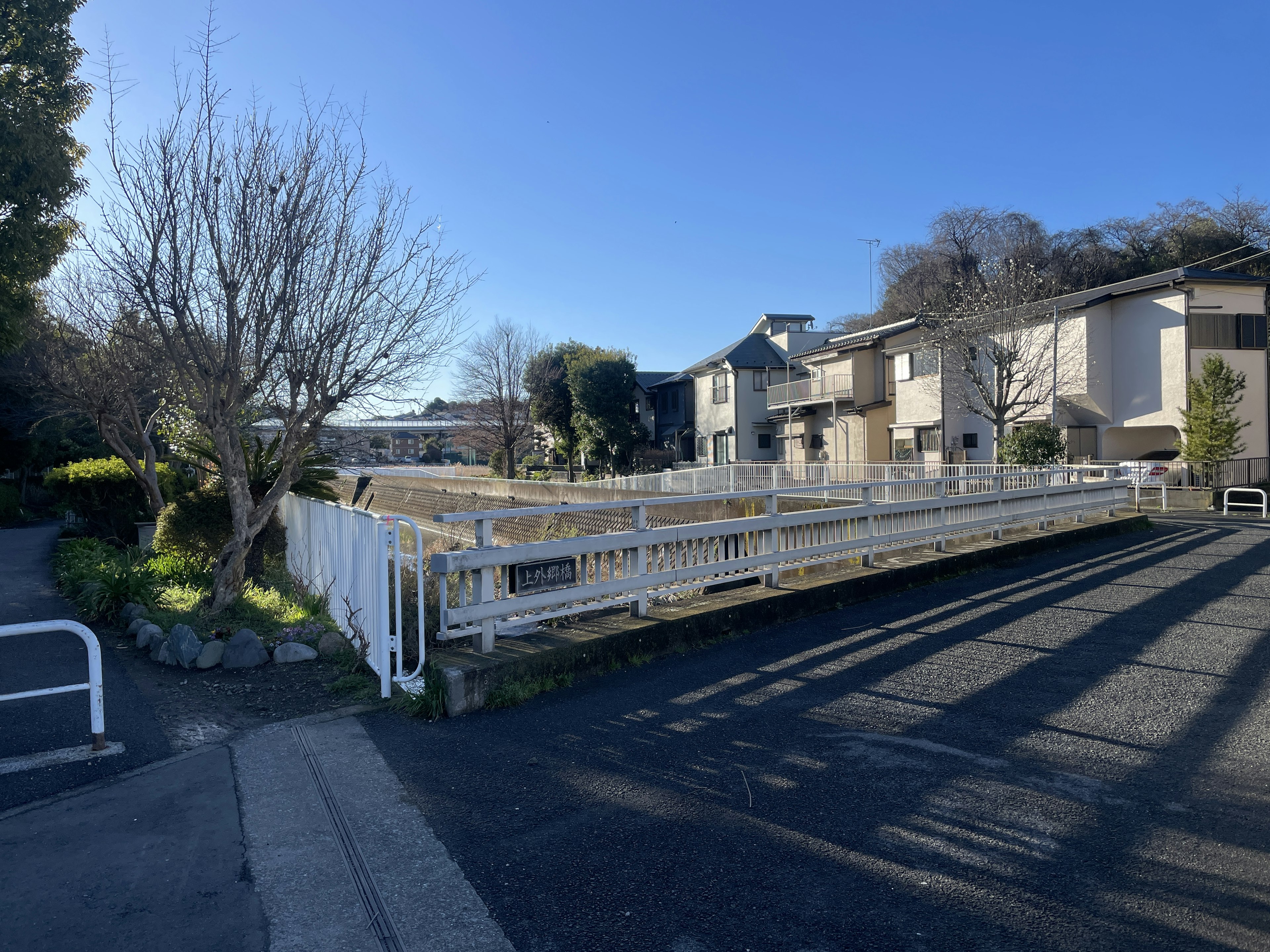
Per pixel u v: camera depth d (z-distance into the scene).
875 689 5.49
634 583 6.65
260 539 10.95
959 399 29.50
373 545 5.89
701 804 3.82
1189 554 11.17
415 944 2.76
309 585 9.33
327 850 3.43
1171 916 2.83
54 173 11.00
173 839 3.53
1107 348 26.09
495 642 5.86
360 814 3.77
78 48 12.02
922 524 10.03
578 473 48.06
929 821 3.60
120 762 4.45
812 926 2.82
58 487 15.89
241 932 2.83
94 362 12.62
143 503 16.12
